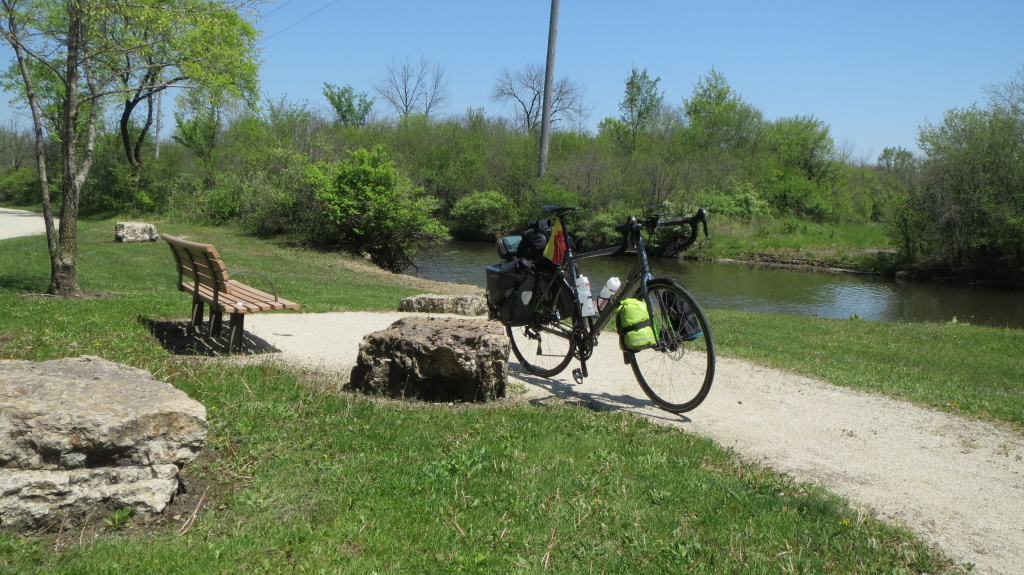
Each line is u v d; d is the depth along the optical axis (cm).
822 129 5806
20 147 7188
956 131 3125
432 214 4928
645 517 346
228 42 1179
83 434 308
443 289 1930
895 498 402
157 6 960
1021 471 456
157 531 304
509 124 5809
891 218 3316
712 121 5672
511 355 718
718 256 3650
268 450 405
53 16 974
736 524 346
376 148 2694
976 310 2188
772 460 454
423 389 536
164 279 1422
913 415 584
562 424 486
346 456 403
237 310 641
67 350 602
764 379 703
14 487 291
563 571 290
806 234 4178
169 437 328
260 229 2938
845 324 1422
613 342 878
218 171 3847
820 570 307
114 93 998
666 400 562
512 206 4603
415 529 318
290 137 3850
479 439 443
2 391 325
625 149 5278
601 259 3189
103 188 3912
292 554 289
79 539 290
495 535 317
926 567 319
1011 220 2791
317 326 880
